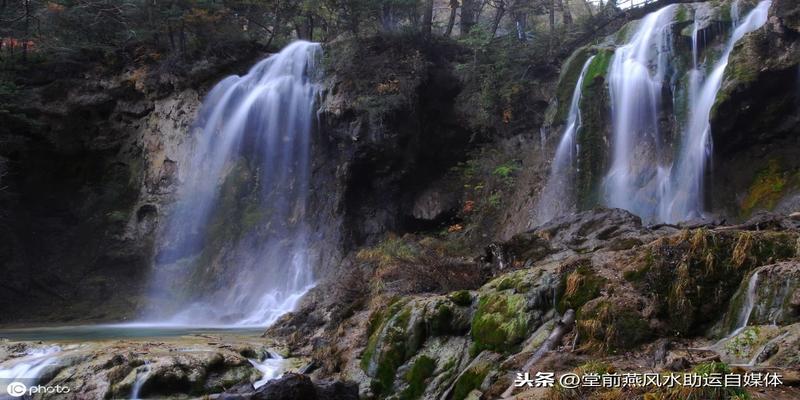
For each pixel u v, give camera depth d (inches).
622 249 316.2
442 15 1280.8
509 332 273.6
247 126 816.9
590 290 261.3
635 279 256.8
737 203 480.4
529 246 385.4
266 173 810.2
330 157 780.6
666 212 533.0
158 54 856.3
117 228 849.5
